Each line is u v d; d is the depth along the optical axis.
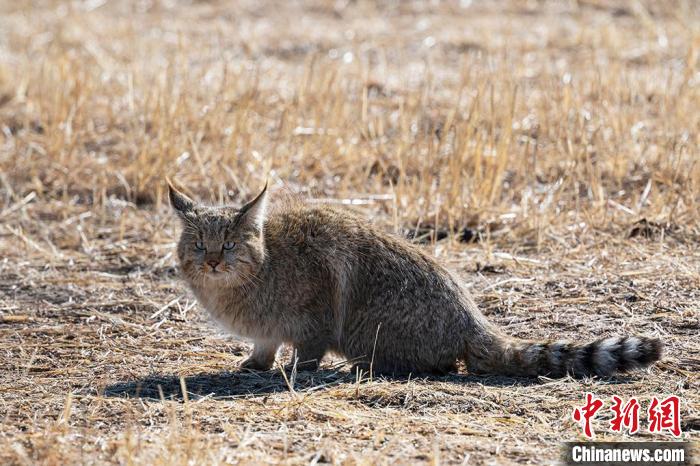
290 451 22.55
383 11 75.62
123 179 44.47
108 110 50.53
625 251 36.94
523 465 21.89
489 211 40.06
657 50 61.62
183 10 76.06
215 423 24.17
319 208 29.39
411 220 40.50
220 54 60.34
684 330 30.09
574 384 26.28
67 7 74.56
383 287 28.03
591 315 31.52
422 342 27.86
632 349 26.52
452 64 61.25
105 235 40.91
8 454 22.19
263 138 48.59
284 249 28.22
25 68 56.62
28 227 41.72
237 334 28.61
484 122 47.78
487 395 25.67
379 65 61.09
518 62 59.00
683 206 39.94
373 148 46.97
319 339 28.45
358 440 23.22
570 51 63.00
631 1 73.06
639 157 44.97
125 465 21.47
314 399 25.59
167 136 45.97
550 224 39.22
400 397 25.64
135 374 28.16
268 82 56.25
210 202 42.97
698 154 43.34
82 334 31.56
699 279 33.56
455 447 22.75
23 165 46.62
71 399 24.94
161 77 53.12
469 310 28.02
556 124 47.72
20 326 32.34
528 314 31.84
